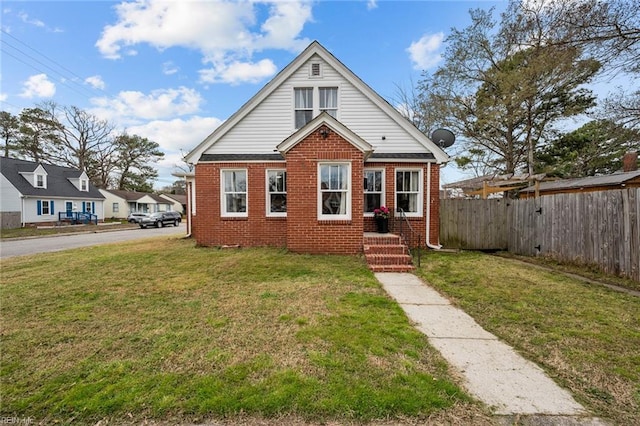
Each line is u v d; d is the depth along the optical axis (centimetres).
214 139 1003
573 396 233
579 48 760
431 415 210
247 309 427
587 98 1453
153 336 339
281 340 326
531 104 1499
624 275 586
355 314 405
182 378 254
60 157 3641
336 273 639
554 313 417
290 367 269
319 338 331
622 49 714
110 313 417
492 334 351
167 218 2984
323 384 243
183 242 1200
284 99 1004
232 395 229
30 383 251
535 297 489
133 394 233
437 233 995
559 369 273
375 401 222
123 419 209
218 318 394
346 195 850
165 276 626
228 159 995
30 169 2784
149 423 205
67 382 252
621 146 1192
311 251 842
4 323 382
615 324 376
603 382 253
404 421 204
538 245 836
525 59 1386
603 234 634
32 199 2700
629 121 941
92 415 213
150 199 4600
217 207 1005
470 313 420
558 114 1515
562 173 1675
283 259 775
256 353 296
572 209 717
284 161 987
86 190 3428
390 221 980
